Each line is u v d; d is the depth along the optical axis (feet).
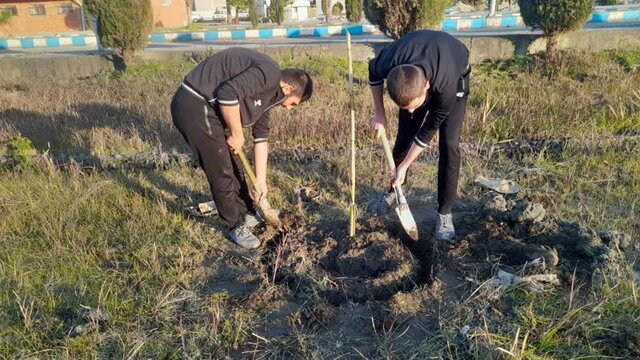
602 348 8.69
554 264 10.70
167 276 11.19
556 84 24.73
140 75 30.32
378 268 11.51
